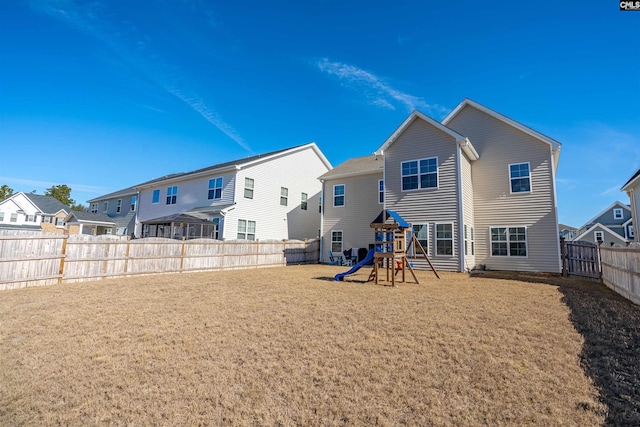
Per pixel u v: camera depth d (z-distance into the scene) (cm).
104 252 1086
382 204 1834
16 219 3388
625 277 748
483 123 1520
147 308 638
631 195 1645
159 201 2442
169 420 262
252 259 1602
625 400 282
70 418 265
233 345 430
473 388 309
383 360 378
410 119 1474
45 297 741
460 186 1340
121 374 345
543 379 325
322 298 738
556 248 1292
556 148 1362
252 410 276
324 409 276
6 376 341
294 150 2327
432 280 1073
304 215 2402
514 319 547
